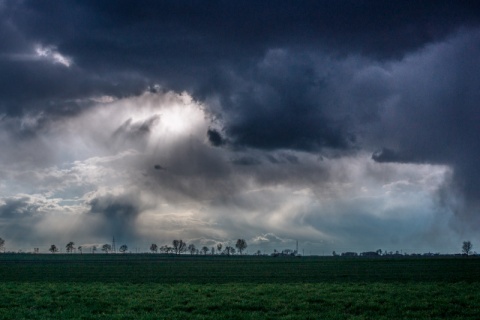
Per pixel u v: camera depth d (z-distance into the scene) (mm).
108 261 194625
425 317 32656
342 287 51250
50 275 98938
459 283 59219
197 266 141000
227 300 40875
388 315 33781
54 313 35312
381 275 88938
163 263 169750
